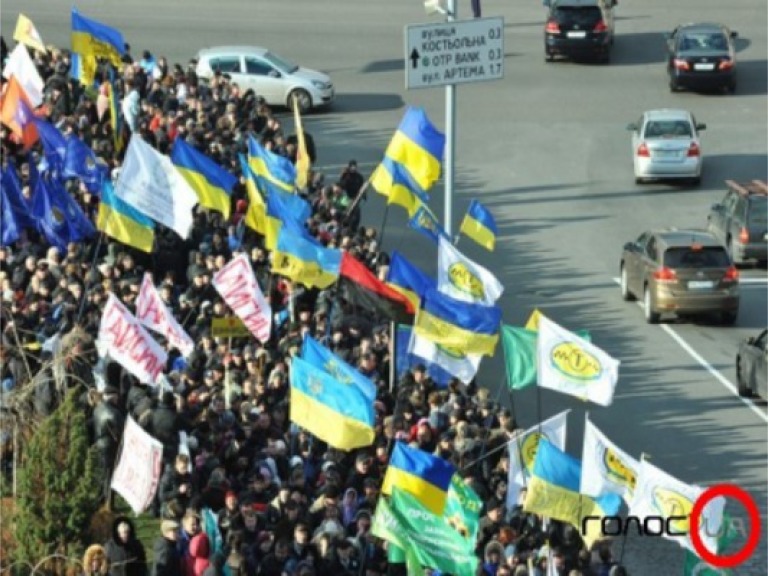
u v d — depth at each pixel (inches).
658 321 3277.6
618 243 3695.9
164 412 2087.8
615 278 3501.5
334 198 3225.9
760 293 3462.1
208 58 4370.1
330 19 5088.6
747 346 2893.7
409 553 1877.5
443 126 4355.3
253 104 3550.7
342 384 2046.0
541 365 2213.3
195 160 2628.0
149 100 3442.4
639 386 2970.0
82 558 1916.8
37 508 1945.1
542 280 3474.4
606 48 4771.2
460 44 2987.2
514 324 3245.6
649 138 4001.0
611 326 3255.4
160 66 3705.7
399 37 4965.6
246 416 2176.4
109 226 2495.1
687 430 2783.0
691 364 3075.8
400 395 2298.2
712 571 2032.5
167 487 2033.7
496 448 2146.9
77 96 3398.1
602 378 2208.4
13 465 2037.4
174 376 2260.1
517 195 3951.8
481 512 2048.5
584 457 2009.1
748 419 2827.3
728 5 5270.7
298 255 2452.0
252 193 2701.8
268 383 2269.9
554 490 2005.4
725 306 3240.7
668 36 4827.8
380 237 3378.4
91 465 1966.0
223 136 3294.8
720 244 3257.9
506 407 2847.0
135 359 2098.9
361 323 2503.7
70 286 2410.2
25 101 2787.9
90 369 2247.8
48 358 2263.8
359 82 4626.0
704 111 4517.7
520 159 4168.3
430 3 2992.1
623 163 4173.2
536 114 4463.6
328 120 4362.7
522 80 4694.9
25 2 5068.9
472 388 2460.6
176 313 2522.1
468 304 2316.7
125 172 2448.3
